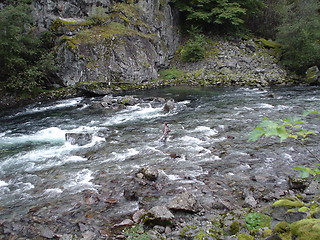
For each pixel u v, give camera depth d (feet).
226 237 13.16
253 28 110.83
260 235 12.26
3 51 52.75
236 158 25.62
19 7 53.36
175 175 22.41
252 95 57.93
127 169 23.90
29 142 32.24
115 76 67.62
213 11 94.84
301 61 77.30
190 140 31.07
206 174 22.49
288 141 29.45
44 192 20.18
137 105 49.62
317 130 32.35
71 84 62.80
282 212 13.12
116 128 36.94
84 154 27.89
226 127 35.27
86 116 43.98
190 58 87.92
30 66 58.75
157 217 15.37
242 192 19.33
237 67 82.43
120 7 79.92
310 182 19.58
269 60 85.10
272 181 20.83
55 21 67.15
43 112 47.19
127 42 71.72
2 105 51.83
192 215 16.34
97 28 71.26
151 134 33.83
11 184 21.68
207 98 56.08
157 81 73.97
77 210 17.62
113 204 18.25
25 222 16.44
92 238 14.55
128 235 14.66
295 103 48.78
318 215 11.30
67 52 62.34
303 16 83.25
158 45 82.48
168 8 93.76
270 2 109.81
